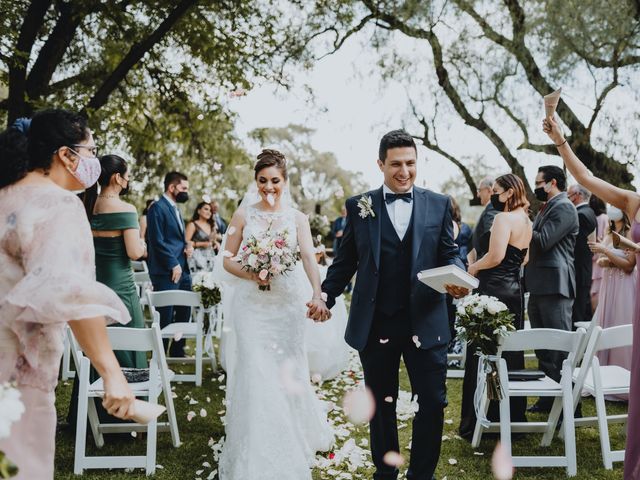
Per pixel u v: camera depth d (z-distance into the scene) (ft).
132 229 13.92
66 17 27.45
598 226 22.84
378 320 10.29
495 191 13.80
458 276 8.82
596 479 11.81
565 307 15.33
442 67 40.86
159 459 12.80
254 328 11.43
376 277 10.19
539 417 15.58
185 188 20.99
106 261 13.93
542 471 12.31
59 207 5.90
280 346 11.60
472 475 11.89
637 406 9.56
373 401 10.33
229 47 33.55
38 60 27.84
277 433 10.80
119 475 12.00
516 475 12.08
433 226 10.27
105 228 13.84
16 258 5.92
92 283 5.69
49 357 5.98
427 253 10.16
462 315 12.19
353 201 10.78
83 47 34.09
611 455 12.37
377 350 10.30
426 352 10.00
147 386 12.62
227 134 41.88
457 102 41.75
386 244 10.28
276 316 11.55
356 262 11.03
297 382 12.01
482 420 13.01
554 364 15.16
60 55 28.12
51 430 6.02
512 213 13.55
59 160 6.41
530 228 13.71
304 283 16.52
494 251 13.23
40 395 5.92
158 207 20.51
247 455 10.71
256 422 10.81
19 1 26.50
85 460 12.07
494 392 12.11
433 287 9.53
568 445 12.05
